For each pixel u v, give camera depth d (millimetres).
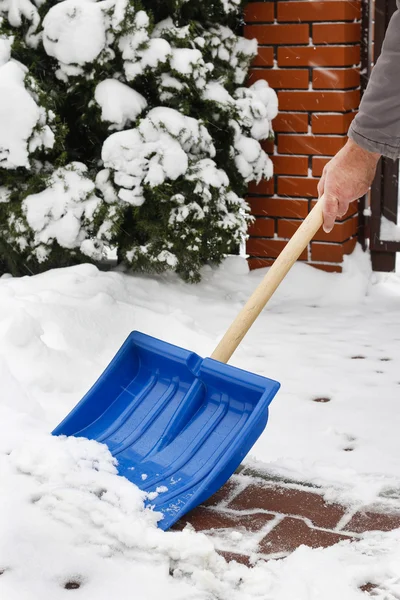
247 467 2609
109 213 4082
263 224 4949
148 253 4246
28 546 2059
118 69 4258
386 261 4898
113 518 2170
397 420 2949
